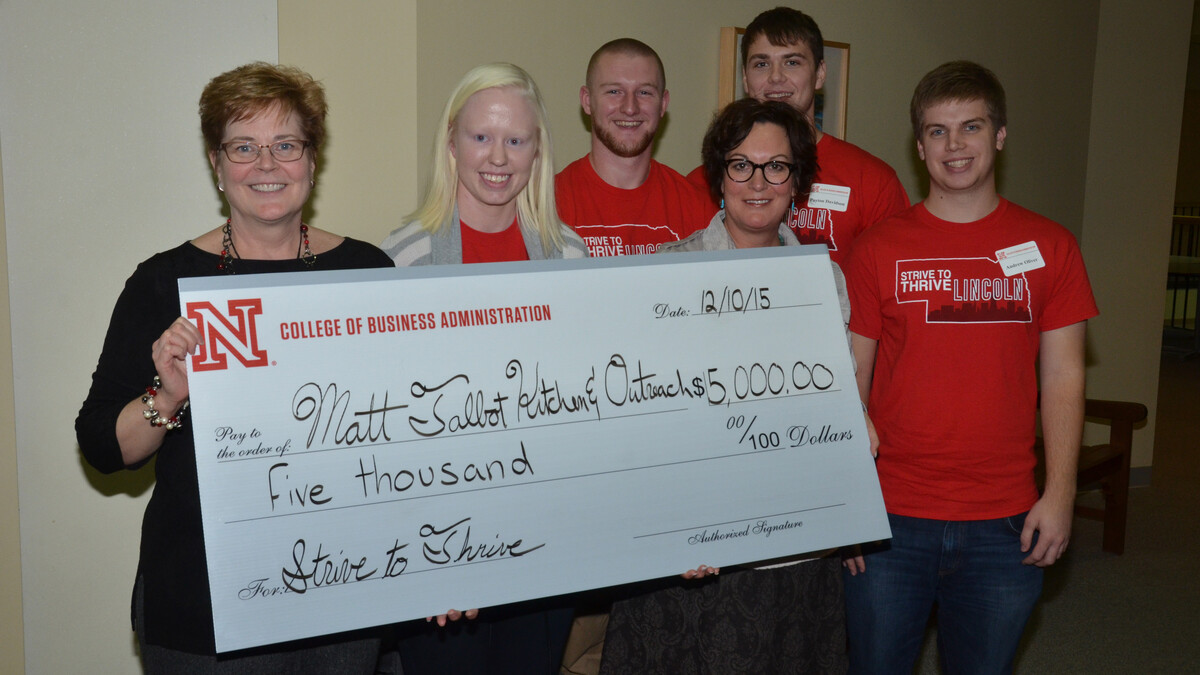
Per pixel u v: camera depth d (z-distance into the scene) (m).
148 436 1.45
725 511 1.75
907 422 2.01
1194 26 9.43
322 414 1.50
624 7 3.21
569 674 2.63
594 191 2.53
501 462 1.61
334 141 2.88
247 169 1.51
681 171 3.44
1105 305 4.94
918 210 2.09
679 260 1.76
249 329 1.47
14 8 2.25
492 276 1.63
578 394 1.66
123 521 2.52
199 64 2.46
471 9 2.88
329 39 2.82
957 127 1.97
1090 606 3.50
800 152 1.91
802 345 1.84
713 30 3.44
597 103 2.48
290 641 1.56
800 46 2.56
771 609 1.84
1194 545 4.20
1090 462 3.84
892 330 2.04
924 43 4.04
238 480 1.45
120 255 2.43
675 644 1.88
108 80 2.37
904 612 2.05
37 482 2.40
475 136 1.81
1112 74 4.79
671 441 1.72
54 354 2.38
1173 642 3.18
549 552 1.63
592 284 1.70
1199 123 13.48
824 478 1.83
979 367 1.97
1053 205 4.68
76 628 2.48
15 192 2.30
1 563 2.36
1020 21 4.38
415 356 1.57
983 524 1.98
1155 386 5.13
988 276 1.98
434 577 1.56
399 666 1.98
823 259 1.88
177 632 1.49
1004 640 2.01
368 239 2.92
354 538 1.51
